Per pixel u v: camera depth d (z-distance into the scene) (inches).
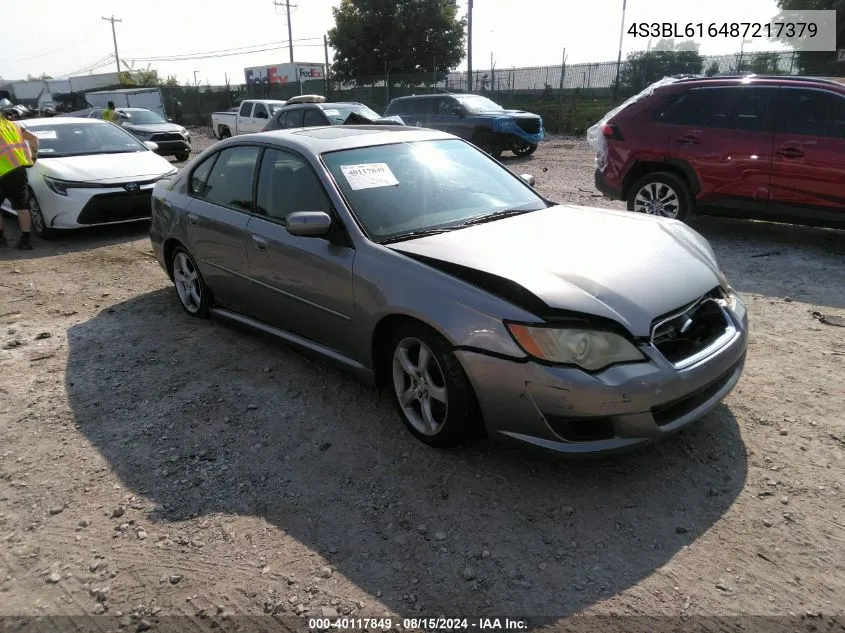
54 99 1220.5
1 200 302.5
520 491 116.5
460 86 1113.4
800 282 227.5
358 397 153.7
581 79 956.0
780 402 143.8
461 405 119.2
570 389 105.0
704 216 337.7
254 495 119.3
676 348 115.0
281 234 154.9
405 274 125.5
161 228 207.2
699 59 837.8
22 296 243.6
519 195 167.9
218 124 898.7
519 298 111.1
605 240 134.3
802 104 253.1
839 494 112.2
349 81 1222.3
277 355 179.0
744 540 102.5
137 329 204.2
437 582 96.7
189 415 149.1
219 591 97.0
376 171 154.4
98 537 109.8
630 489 115.9
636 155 296.2
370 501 116.0
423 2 1581.0
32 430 145.4
